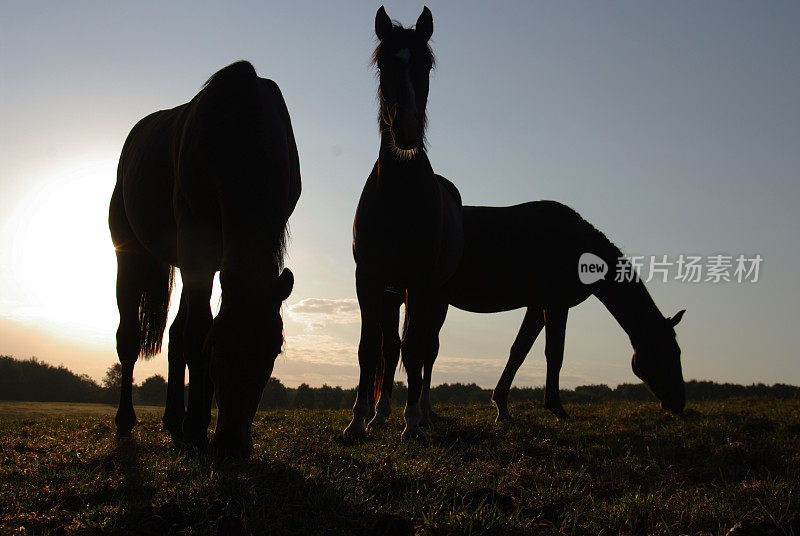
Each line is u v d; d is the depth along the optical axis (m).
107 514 2.57
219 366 3.07
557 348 7.34
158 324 5.41
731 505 2.83
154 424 5.98
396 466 3.47
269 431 5.28
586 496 3.09
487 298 7.49
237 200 3.57
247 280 3.19
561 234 7.54
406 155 4.75
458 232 6.37
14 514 2.63
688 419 6.69
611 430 5.70
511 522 2.51
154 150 4.84
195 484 2.88
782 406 8.80
